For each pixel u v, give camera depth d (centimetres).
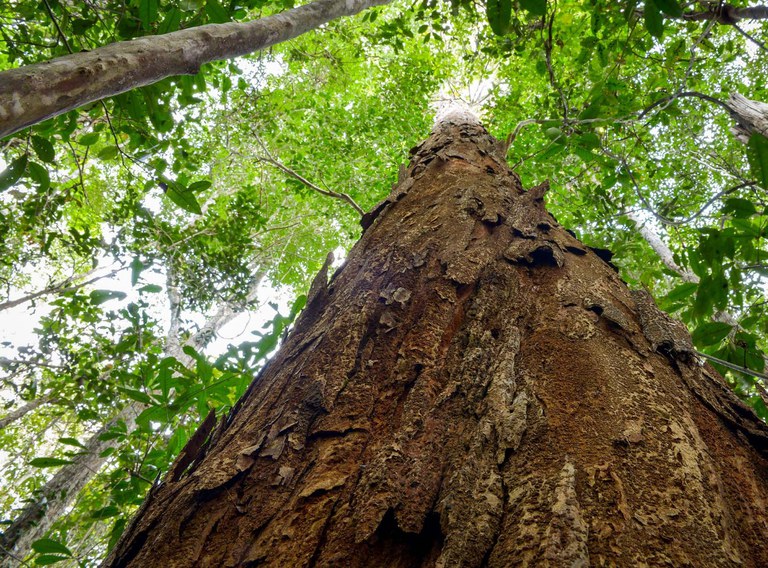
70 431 797
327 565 70
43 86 99
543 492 72
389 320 126
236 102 750
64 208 507
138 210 475
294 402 106
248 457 94
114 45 122
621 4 280
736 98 420
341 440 95
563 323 118
